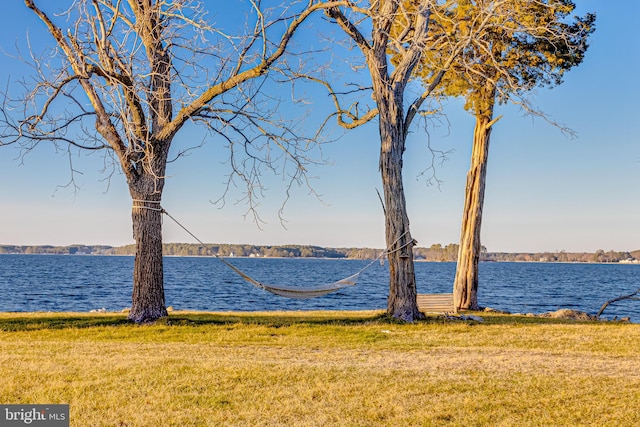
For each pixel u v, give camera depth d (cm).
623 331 1541
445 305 2152
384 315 1747
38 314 1852
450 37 1881
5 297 4722
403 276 1725
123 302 4534
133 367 995
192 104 1608
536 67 2120
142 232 1620
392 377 956
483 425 748
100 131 1595
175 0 1564
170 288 6144
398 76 1747
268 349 1241
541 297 5325
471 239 2392
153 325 1540
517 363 1082
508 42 2036
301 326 1559
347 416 775
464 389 894
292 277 9162
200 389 882
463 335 1456
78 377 929
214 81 1612
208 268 13238
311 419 762
